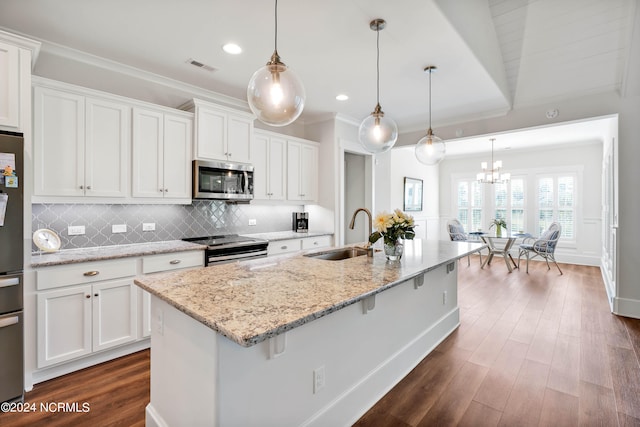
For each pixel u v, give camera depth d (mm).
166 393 1642
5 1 2076
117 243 3064
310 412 1665
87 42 2619
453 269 3299
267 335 1081
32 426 1821
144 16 2252
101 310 2475
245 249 3414
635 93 3445
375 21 2281
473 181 8148
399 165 7199
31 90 2287
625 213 3596
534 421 1885
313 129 4832
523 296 4379
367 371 2055
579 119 3744
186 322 1457
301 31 2426
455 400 2098
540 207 7160
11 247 1980
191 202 3326
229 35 2498
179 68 3090
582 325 3344
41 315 2209
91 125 2658
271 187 4137
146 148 2980
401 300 2404
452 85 3459
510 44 3375
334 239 4574
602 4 2756
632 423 1859
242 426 1357
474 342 2957
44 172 2428
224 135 3496
